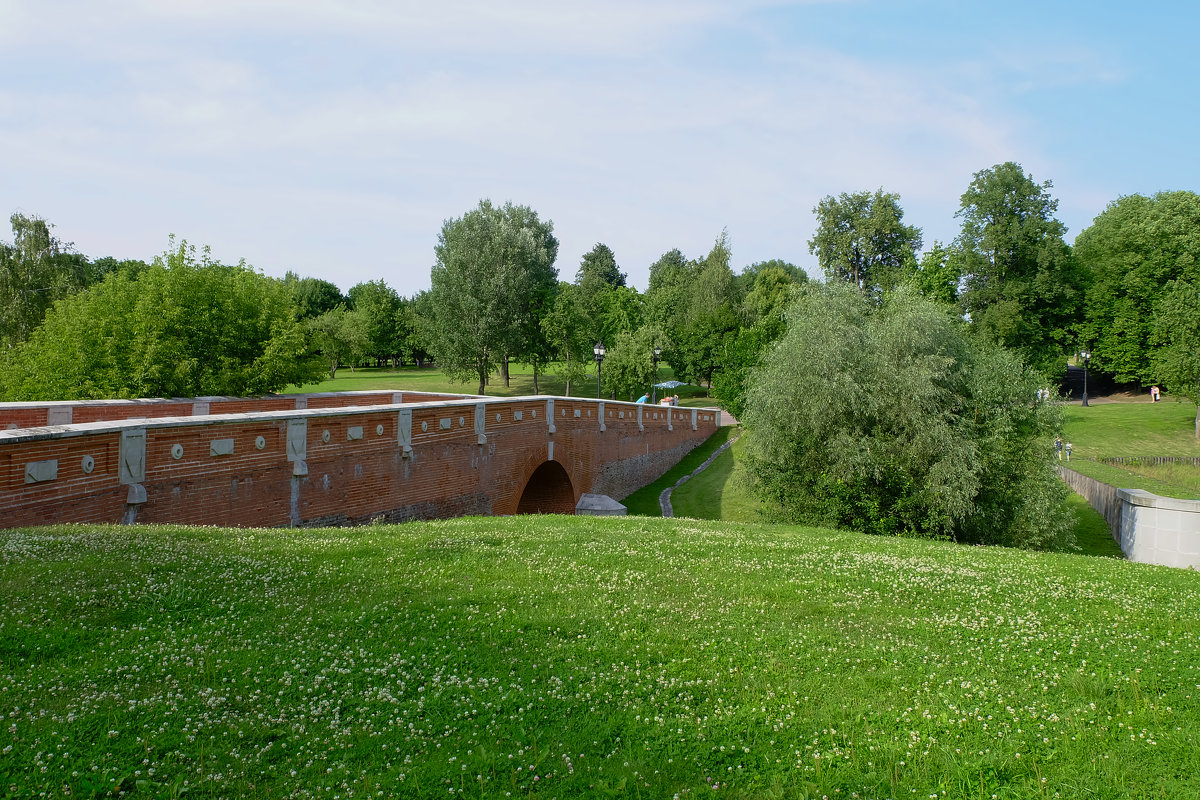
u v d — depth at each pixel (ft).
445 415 67.82
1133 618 31.58
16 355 103.24
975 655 26.68
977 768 18.98
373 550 36.81
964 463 71.72
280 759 17.99
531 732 20.12
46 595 25.21
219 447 44.91
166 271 101.14
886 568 39.68
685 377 270.46
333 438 54.08
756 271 425.28
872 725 21.36
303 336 110.01
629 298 293.64
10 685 19.56
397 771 17.76
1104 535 88.17
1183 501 72.69
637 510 111.45
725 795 17.76
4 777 15.70
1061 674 25.04
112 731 17.98
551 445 91.56
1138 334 208.74
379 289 326.65
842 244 196.75
